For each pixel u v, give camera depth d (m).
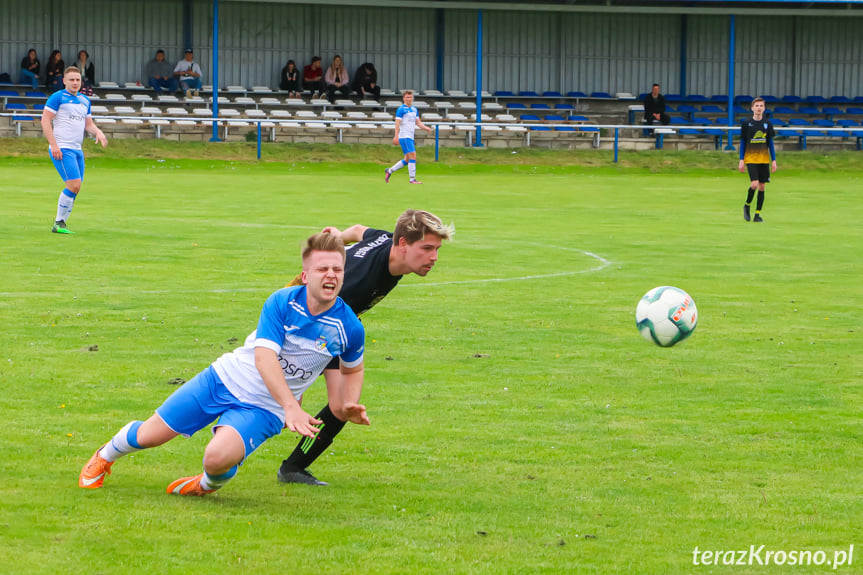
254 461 7.65
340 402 7.08
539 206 31.31
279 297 6.52
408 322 13.02
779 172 48.41
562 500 6.82
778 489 7.09
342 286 7.19
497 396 9.57
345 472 7.39
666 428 8.59
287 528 6.20
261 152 48.28
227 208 27.83
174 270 16.66
